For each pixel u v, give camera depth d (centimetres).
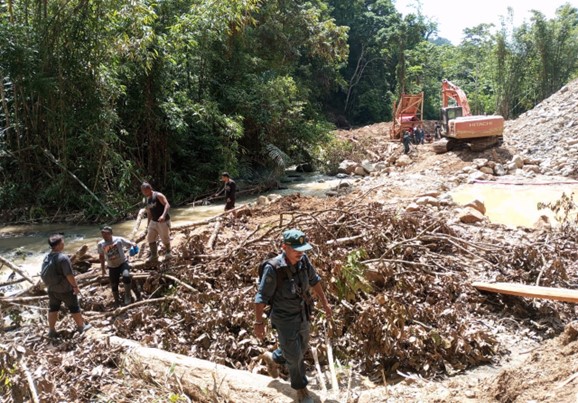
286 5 2739
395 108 3116
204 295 651
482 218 1084
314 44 2858
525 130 2075
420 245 798
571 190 1414
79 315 621
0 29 1336
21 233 1307
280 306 427
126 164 1551
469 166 1780
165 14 1825
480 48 4706
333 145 2475
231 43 2109
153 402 454
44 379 475
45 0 1412
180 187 1781
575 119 1936
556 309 662
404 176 1789
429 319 617
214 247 883
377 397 464
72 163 1523
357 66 5181
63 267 596
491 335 599
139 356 538
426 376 534
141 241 998
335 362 561
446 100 2623
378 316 557
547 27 3866
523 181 1562
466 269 773
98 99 1477
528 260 792
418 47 5425
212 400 461
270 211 1270
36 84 1368
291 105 2208
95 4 1416
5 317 679
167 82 1745
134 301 721
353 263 623
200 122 1816
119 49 1495
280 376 534
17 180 1529
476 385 464
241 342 574
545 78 3969
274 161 2119
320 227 834
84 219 1434
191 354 567
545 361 440
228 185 1199
